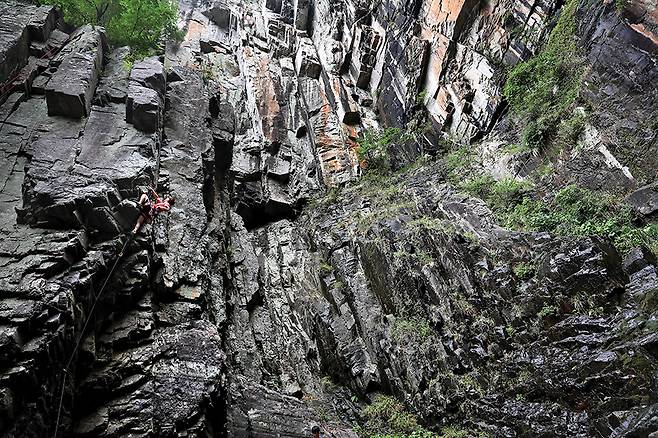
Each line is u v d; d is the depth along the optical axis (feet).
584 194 52.65
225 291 60.34
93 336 37.81
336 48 109.40
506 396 43.50
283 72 115.75
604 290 42.32
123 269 40.96
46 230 38.22
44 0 65.98
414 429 48.42
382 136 91.45
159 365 38.93
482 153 70.18
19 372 29.68
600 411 36.81
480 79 75.10
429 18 84.64
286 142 100.07
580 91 59.72
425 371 50.72
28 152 44.78
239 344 57.16
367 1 102.89
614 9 58.65
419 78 86.17
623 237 46.16
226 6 137.49
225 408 41.09
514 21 71.15
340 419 53.47
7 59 52.26
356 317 61.46
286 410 47.93
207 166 62.03
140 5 69.82
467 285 51.83
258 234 85.81
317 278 70.38
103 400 36.60
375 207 74.79
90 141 47.85
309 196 91.81
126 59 61.93
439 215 63.10
